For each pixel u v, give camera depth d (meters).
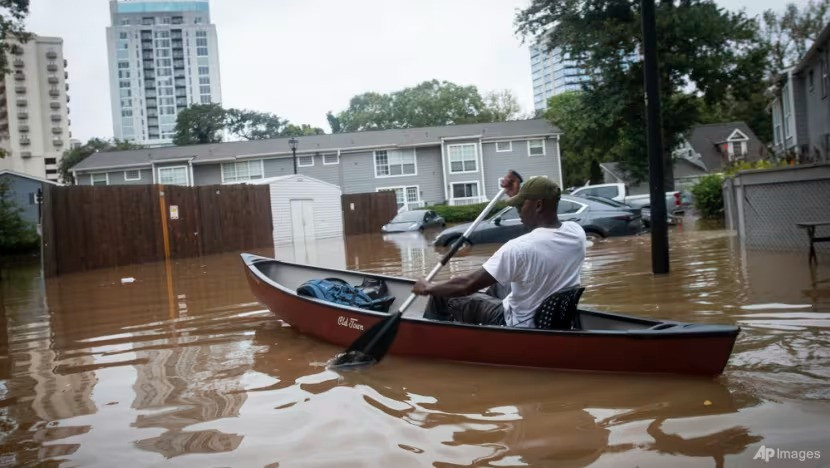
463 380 3.67
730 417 2.82
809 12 40.47
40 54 90.62
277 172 37.19
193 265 13.34
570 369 3.66
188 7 162.88
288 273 6.39
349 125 68.38
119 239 14.07
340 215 26.77
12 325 6.55
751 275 6.57
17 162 88.06
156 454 2.78
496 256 3.77
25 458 2.80
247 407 3.36
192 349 4.84
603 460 2.47
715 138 42.75
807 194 8.11
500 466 2.46
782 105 27.98
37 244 20.73
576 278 3.82
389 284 5.72
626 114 27.41
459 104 61.75
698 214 20.86
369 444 2.76
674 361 3.39
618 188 19.30
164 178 36.22
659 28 25.27
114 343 5.26
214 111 67.12
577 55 27.25
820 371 3.36
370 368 4.04
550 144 38.62
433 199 38.38
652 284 6.52
